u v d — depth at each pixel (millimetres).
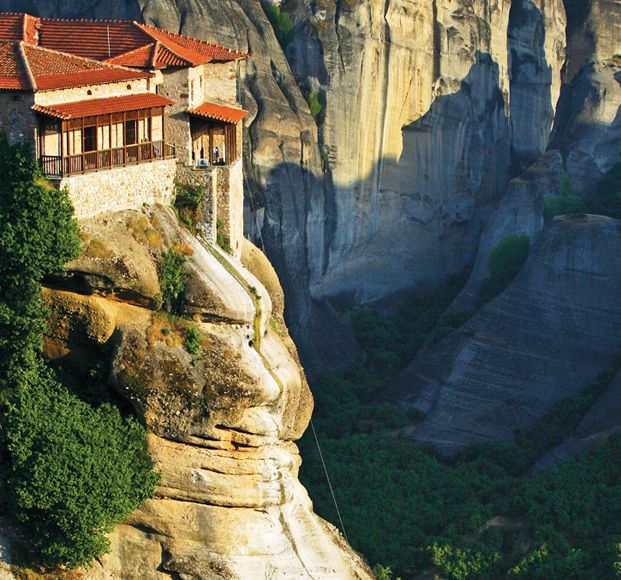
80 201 88125
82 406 87875
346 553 98562
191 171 95500
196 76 97938
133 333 88750
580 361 169375
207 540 89625
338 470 153625
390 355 183750
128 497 87688
